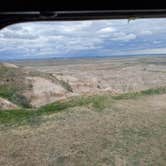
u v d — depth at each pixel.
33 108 31.75
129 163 16.66
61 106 28.80
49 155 17.61
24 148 18.47
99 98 30.00
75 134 20.59
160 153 17.72
